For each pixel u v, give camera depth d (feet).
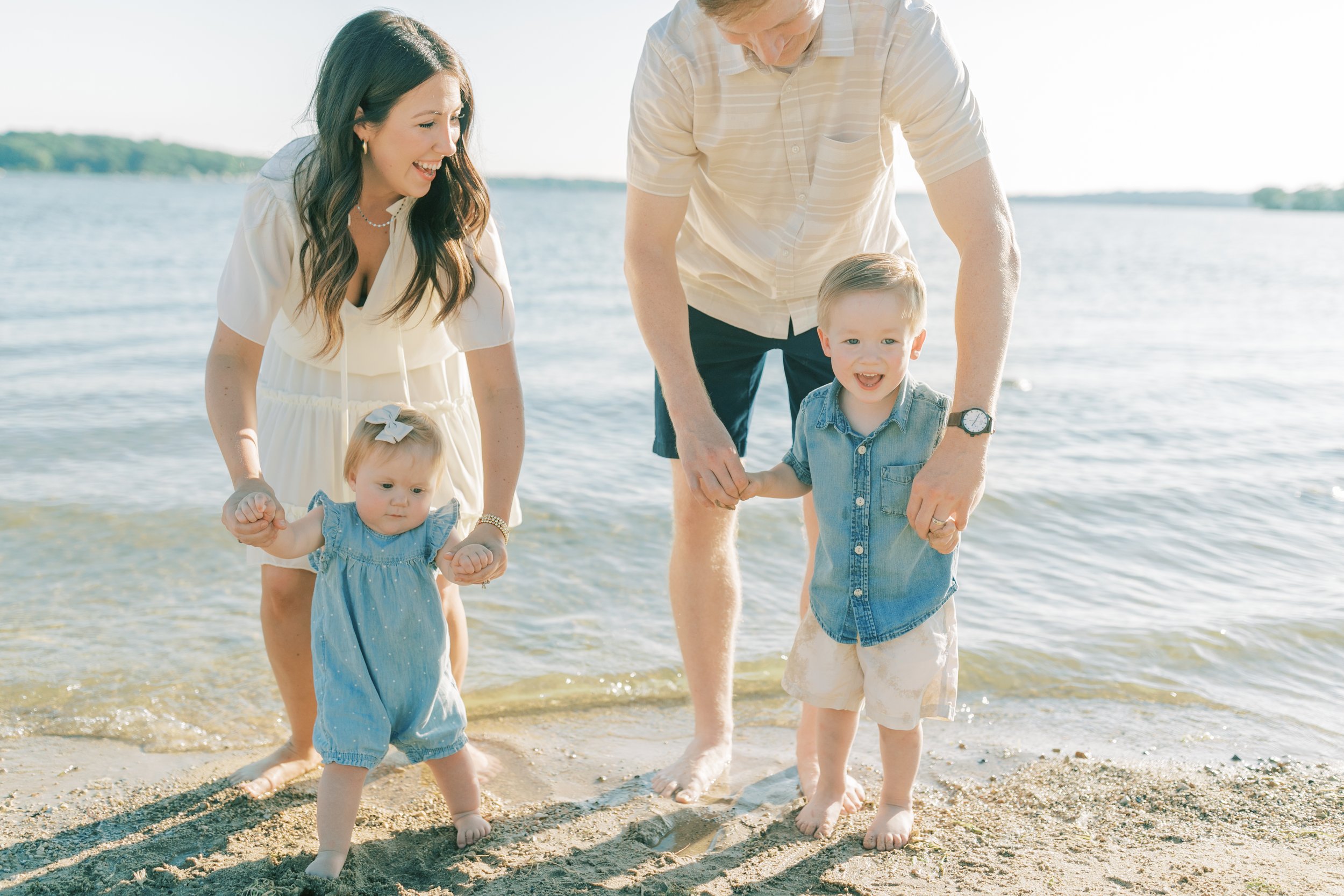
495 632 12.71
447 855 7.70
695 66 7.82
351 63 7.09
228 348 7.80
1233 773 9.21
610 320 50.29
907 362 7.60
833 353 7.60
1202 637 12.50
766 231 8.66
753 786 9.05
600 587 14.29
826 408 7.84
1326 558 15.76
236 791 8.63
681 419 7.82
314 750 9.20
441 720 7.73
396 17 7.32
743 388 9.74
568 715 10.66
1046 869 7.38
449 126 7.36
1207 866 7.34
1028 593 14.12
